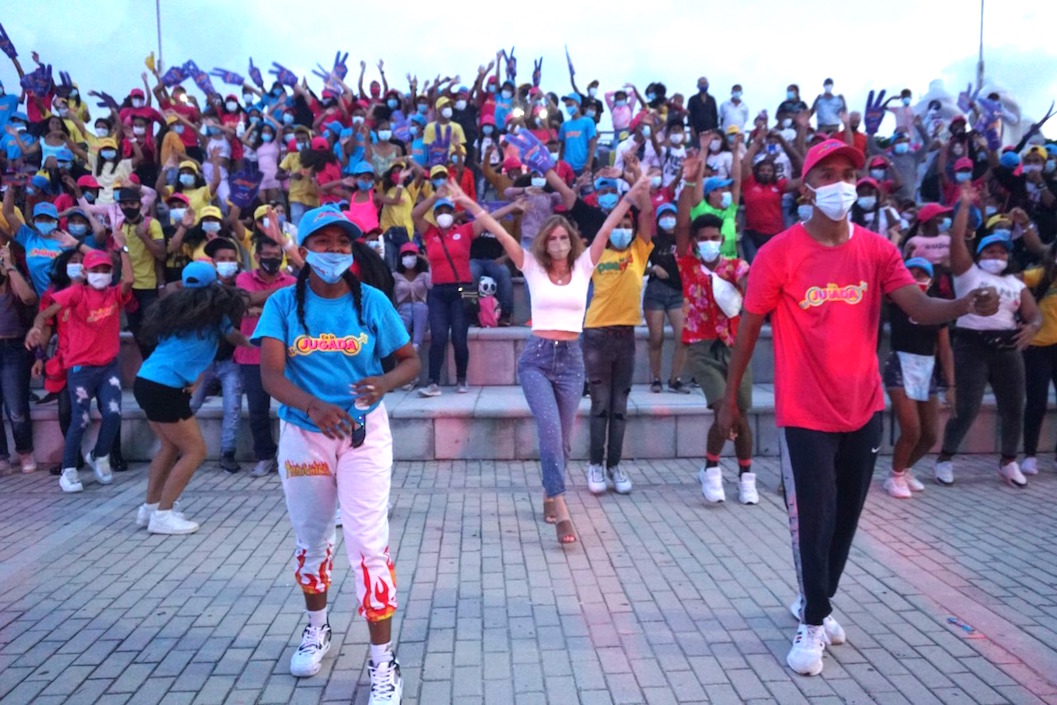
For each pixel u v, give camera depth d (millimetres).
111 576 4703
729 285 5664
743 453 5969
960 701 3240
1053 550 5008
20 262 8180
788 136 13508
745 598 4297
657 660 3617
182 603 4301
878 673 3477
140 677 3498
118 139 12391
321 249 3059
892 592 4359
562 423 5375
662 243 8008
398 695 3211
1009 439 6477
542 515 5781
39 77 13836
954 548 5055
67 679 3482
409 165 10383
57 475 7168
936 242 7656
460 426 7262
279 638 3873
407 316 8266
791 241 3396
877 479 6711
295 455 3221
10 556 5066
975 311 3018
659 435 7379
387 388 3039
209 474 7039
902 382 5996
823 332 3326
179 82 14367
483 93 14047
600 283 6070
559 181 7148
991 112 13375
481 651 3713
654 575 4637
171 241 8500
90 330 6617
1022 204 10266
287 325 3150
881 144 14930
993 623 3959
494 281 9148
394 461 7273
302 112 14227
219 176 10555
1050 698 3258
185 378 5426
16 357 7141
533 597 4332
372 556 3197
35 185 9523
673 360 8258
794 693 3316
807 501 3385
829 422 3357
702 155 8633
